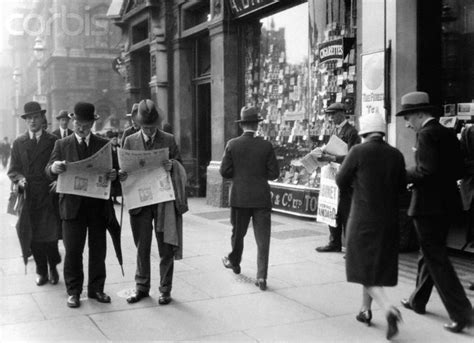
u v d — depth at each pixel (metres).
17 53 39.25
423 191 4.44
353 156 4.38
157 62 14.73
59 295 5.45
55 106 32.91
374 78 7.33
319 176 9.83
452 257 6.82
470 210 6.37
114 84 33.75
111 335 4.32
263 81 11.34
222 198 11.89
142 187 5.21
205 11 13.48
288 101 10.63
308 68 10.01
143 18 16.14
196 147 14.34
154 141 5.30
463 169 4.60
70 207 5.01
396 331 4.02
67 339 4.23
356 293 5.45
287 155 10.75
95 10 31.41
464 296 4.38
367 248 4.23
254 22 11.55
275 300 5.23
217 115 12.14
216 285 5.76
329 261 6.81
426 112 4.61
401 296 5.34
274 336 4.28
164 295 5.14
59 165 4.96
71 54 32.44
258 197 5.69
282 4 10.52
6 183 21.05
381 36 7.23
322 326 4.51
